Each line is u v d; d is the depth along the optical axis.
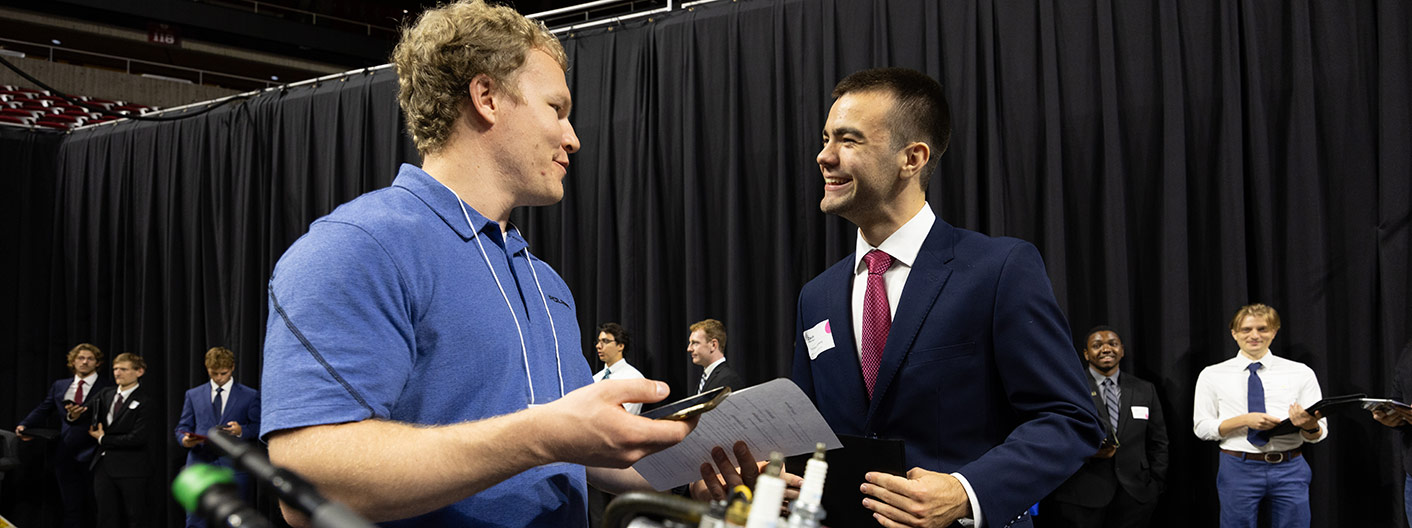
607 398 0.75
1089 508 3.45
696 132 4.35
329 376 0.75
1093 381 3.54
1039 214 3.67
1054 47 3.68
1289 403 3.24
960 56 3.81
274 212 5.52
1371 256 3.24
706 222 4.35
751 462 0.98
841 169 1.37
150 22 10.60
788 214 4.12
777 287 4.11
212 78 11.79
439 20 0.98
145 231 6.08
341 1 11.82
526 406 0.91
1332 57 3.31
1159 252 3.53
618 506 0.58
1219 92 3.46
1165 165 3.49
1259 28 3.41
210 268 5.79
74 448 5.42
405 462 0.72
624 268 4.47
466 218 0.94
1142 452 3.43
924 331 1.28
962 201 3.79
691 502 0.55
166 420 5.91
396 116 5.16
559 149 1.01
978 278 1.27
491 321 0.90
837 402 1.39
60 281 6.49
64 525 5.51
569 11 4.91
